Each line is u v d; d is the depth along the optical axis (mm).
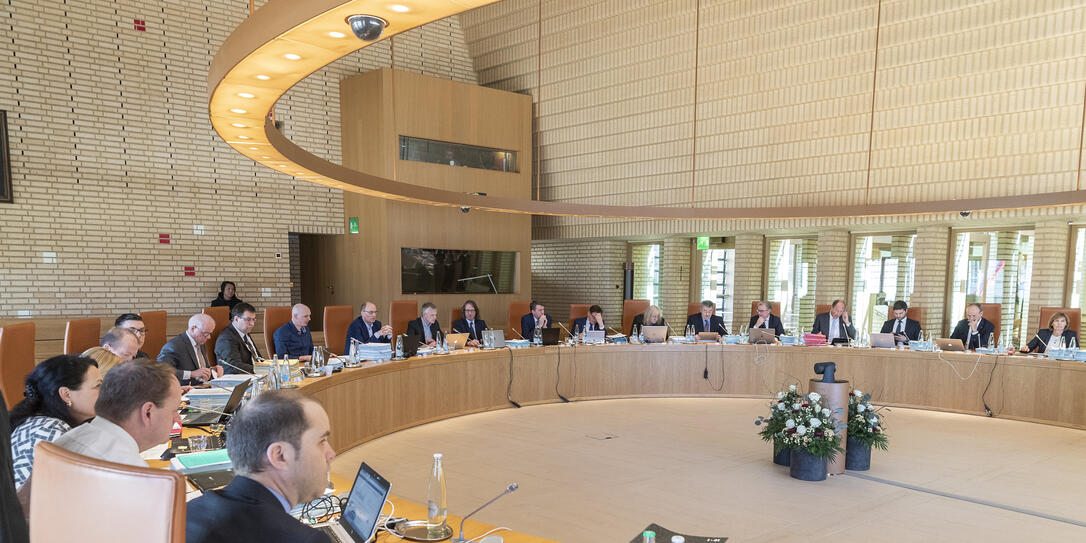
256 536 1327
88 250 8891
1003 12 8078
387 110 10641
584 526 3939
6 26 8219
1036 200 6453
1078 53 7605
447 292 11539
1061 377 6680
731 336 8266
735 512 4207
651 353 8086
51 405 2479
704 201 10805
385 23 2393
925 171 8812
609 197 11938
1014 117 8109
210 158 9836
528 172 12500
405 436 6078
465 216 11664
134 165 9195
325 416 1537
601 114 11844
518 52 12562
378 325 7816
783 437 4891
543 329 7703
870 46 9117
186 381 4637
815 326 8609
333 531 2066
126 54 9070
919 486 4773
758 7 9984
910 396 7512
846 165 9430
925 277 9430
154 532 1129
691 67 10742
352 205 11172
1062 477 5016
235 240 10109
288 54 2750
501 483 4758
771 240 11555
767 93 10055
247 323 5715
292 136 10742
